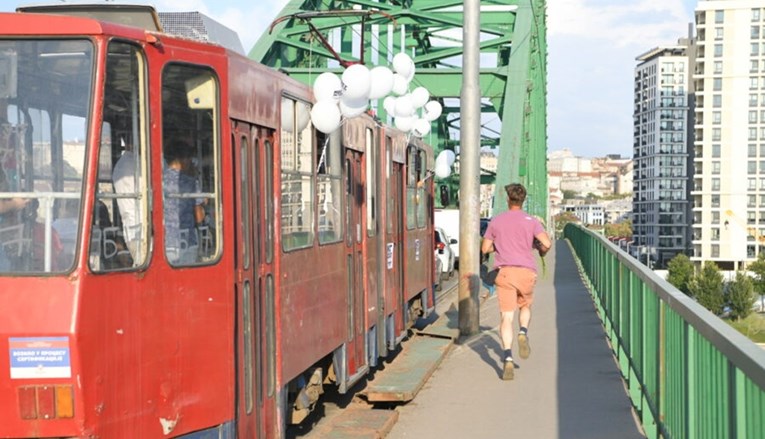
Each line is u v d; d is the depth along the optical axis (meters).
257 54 29.53
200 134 5.90
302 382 8.28
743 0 166.00
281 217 7.34
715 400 4.84
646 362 8.30
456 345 13.48
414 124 12.78
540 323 15.87
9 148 5.18
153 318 5.48
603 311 15.62
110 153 5.25
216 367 5.93
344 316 9.55
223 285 6.02
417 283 14.68
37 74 5.19
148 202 5.47
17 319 4.93
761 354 3.95
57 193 5.10
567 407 9.48
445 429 8.66
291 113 7.71
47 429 4.94
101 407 5.06
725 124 167.38
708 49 168.50
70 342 4.91
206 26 6.69
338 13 11.84
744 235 165.75
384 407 9.97
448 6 33.38
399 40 33.47
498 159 28.58
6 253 5.05
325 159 8.90
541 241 10.77
